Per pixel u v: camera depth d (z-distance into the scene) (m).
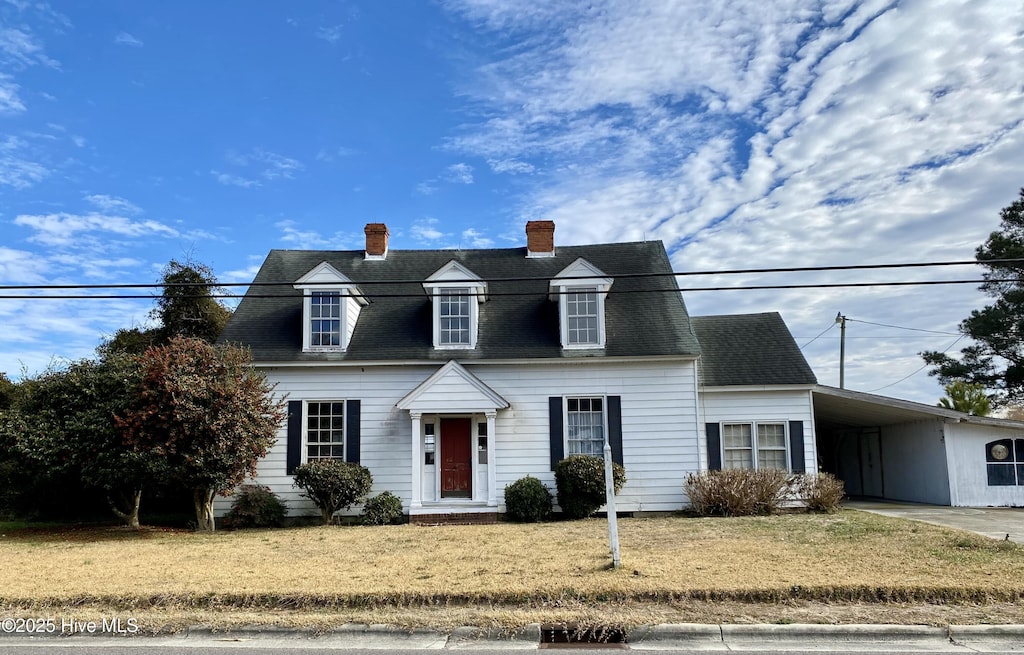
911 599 8.87
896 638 7.82
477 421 19.12
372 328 20.09
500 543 13.28
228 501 18.59
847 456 27.92
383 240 22.81
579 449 19.06
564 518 18.17
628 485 18.70
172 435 15.88
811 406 19.64
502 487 18.61
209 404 16.36
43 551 13.34
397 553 12.18
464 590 8.98
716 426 19.69
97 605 8.93
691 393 18.97
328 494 17.52
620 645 7.74
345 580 9.68
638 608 8.59
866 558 11.02
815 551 11.73
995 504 19.73
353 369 19.12
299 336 19.73
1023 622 8.06
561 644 7.81
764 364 20.36
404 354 19.20
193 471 16.22
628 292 18.88
